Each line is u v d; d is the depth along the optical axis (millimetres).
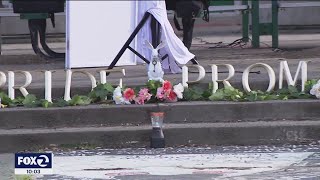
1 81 16188
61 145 14414
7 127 14930
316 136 14531
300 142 14531
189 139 14508
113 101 15570
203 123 14977
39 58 23188
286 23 33781
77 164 13117
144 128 14594
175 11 21469
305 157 13414
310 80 16016
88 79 17406
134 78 17359
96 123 15023
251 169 12562
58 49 26953
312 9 33656
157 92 15383
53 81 17250
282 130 14523
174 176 12148
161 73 15773
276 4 25297
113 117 15047
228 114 15148
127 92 15367
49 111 14977
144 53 18156
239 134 14500
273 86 16078
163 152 14031
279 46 25875
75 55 17812
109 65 17516
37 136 14375
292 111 15195
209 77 17094
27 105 15359
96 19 17531
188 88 15836
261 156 13547
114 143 14500
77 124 15016
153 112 14742
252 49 25000
